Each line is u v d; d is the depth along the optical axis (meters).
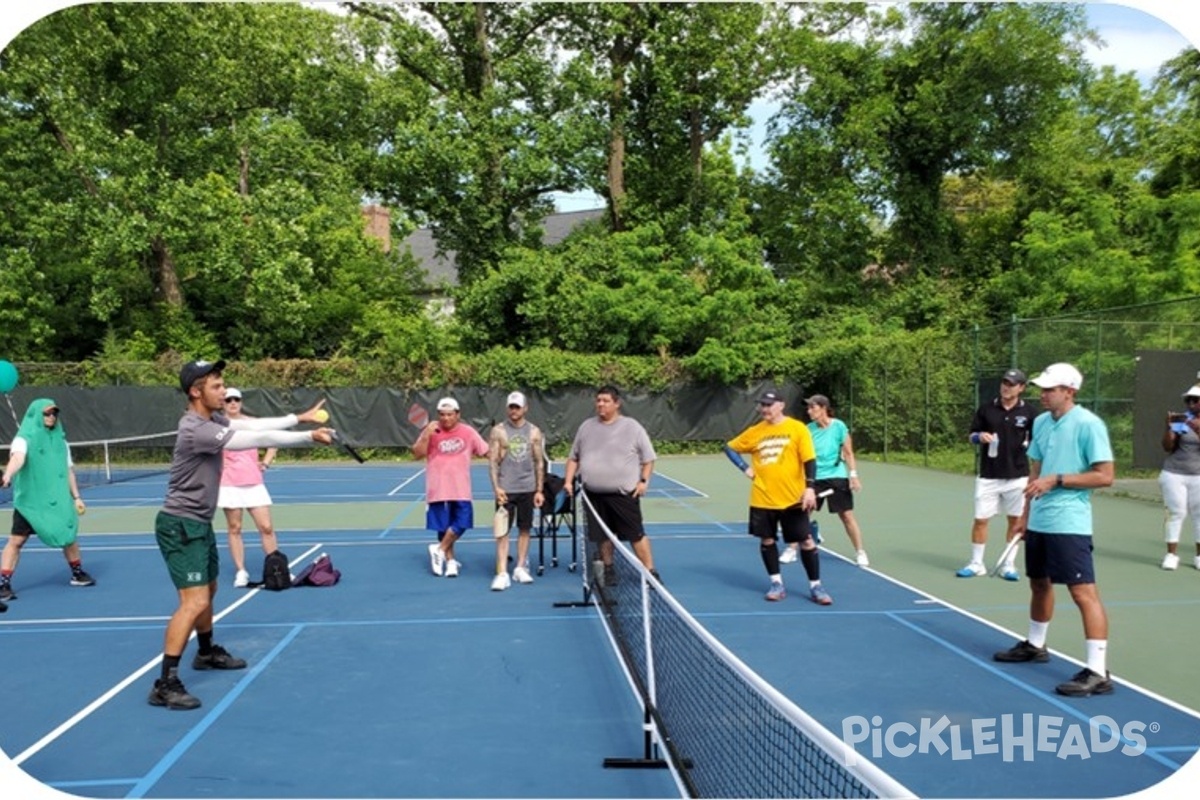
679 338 26.36
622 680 5.72
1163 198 26.98
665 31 29.39
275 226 26.41
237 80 28.88
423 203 29.80
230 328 30.27
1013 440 8.53
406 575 9.16
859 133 30.80
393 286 33.22
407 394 24.64
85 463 23.61
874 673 5.72
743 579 8.75
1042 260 26.75
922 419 21.95
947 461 20.97
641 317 25.70
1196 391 8.80
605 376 25.20
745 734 4.38
